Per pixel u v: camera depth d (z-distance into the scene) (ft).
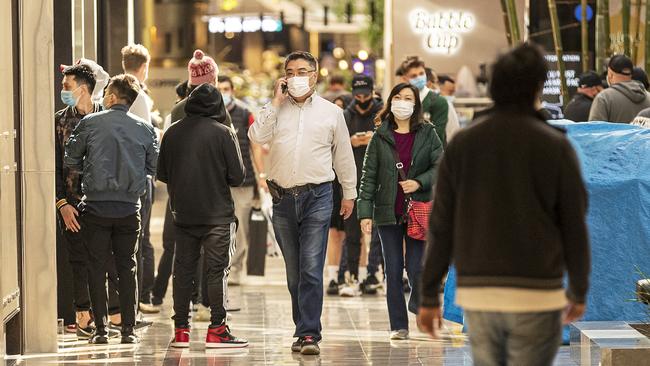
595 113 88.74
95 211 71.36
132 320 74.13
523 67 38.91
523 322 38.04
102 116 71.61
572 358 64.59
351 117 97.04
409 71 89.35
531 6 122.83
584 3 109.19
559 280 38.32
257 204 104.88
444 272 39.88
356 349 72.08
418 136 73.26
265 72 247.70
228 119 74.54
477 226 38.42
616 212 69.15
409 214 72.59
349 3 222.07
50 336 71.51
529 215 38.06
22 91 71.56
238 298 97.50
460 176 39.04
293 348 70.95
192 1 216.74
